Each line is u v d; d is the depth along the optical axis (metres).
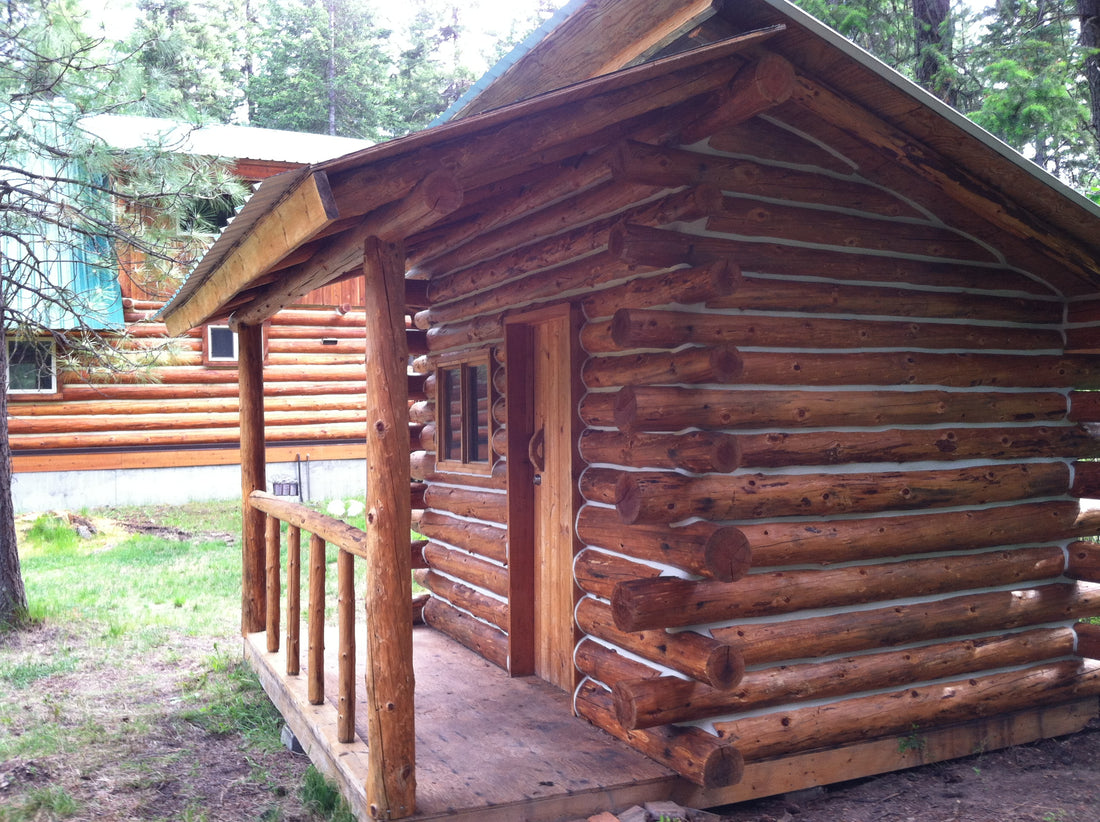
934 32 13.12
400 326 4.21
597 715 5.21
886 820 4.65
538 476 6.30
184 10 33.59
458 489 7.55
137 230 10.32
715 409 4.60
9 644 8.55
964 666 5.38
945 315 5.38
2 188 9.32
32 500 15.69
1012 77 11.35
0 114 9.35
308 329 17.95
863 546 4.97
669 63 3.93
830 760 5.01
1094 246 5.15
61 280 13.81
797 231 4.88
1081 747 5.68
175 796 5.21
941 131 4.52
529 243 6.12
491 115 3.71
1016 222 4.98
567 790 4.37
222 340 17.17
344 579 4.97
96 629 9.11
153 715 6.61
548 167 5.43
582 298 5.51
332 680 6.23
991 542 5.46
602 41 4.59
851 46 4.11
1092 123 11.95
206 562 12.27
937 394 5.29
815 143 4.93
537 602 6.35
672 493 4.46
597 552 5.33
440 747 4.94
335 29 38.91
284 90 37.12
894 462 5.18
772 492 4.72
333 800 4.80
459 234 6.90
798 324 4.86
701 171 4.61
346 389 18.17
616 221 5.04
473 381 7.36
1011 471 5.53
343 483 18.12
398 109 39.59
